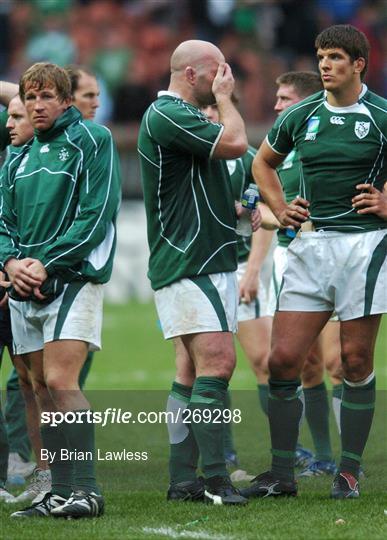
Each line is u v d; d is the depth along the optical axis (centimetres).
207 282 2150
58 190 2094
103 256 2102
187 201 2158
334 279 2188
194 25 8319
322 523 1952
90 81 2819
